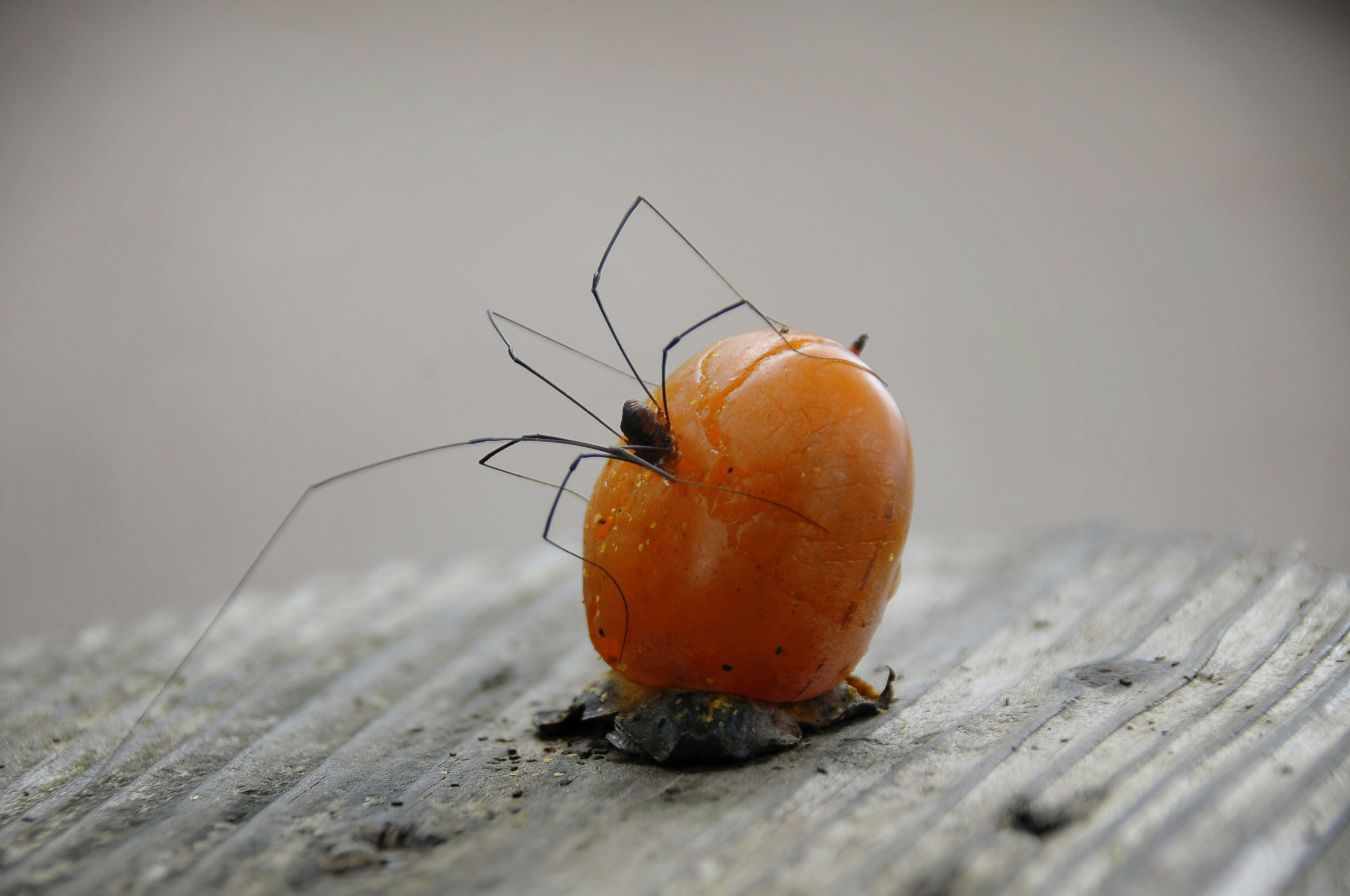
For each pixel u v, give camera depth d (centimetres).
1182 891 18
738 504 21
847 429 21
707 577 21
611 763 21
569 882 19
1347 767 19
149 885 20
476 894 19
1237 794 19
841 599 21
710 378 21
